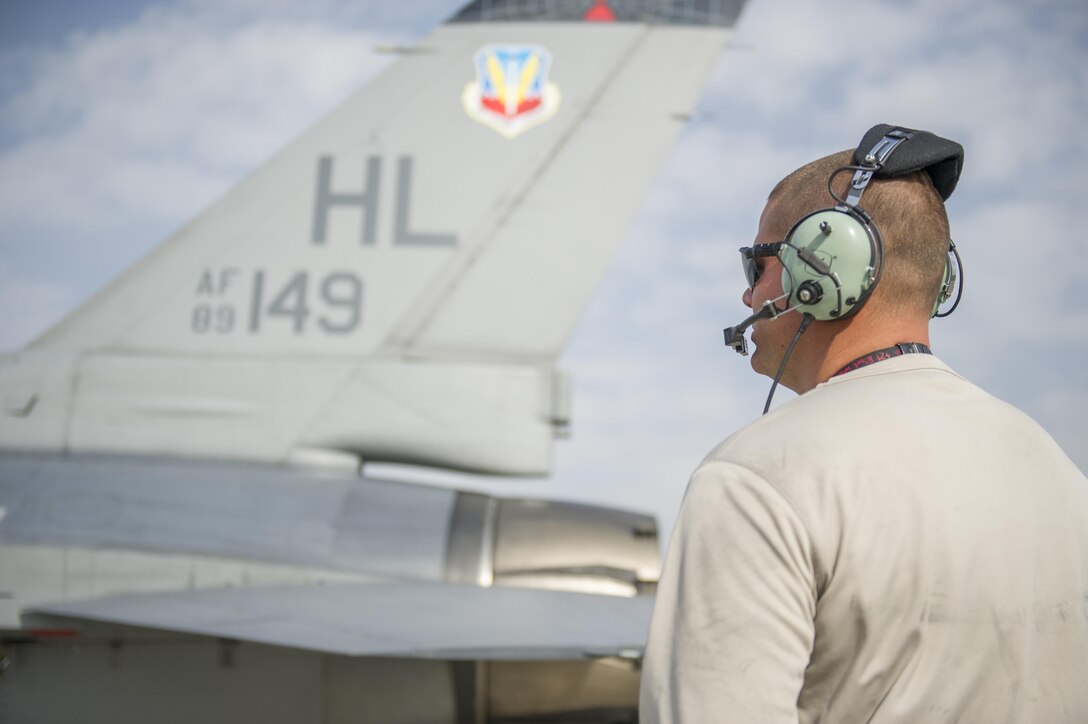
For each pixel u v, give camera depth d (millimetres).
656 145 5297
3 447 4984
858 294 1150
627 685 4605
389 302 5125
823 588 984
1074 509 1097
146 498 4789
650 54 5398
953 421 1083
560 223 5207
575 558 4695
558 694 4605
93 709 4590
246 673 4617
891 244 1169
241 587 4578
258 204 5254
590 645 3842
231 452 4949
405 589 4496
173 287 5168
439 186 5250
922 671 979
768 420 1081
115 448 4961
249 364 5035
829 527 979
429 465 4984
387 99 5367
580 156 5277
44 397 5012
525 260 5176
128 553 4613
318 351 5082
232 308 5137
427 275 5152
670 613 1010
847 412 1061
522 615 4195
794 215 1257
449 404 4957
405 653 3717
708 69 5391
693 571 990
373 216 5223
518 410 4965
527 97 5344
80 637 4621
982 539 1014
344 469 4957
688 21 5438
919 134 1209
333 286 5152
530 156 5273
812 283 1161
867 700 986
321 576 4605
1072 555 1069
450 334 5109
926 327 1197
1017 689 1000
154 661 4633
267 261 5191
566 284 5148
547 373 5008
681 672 966
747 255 1340
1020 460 1089
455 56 5406
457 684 4578
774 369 1300
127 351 5094
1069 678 1032
